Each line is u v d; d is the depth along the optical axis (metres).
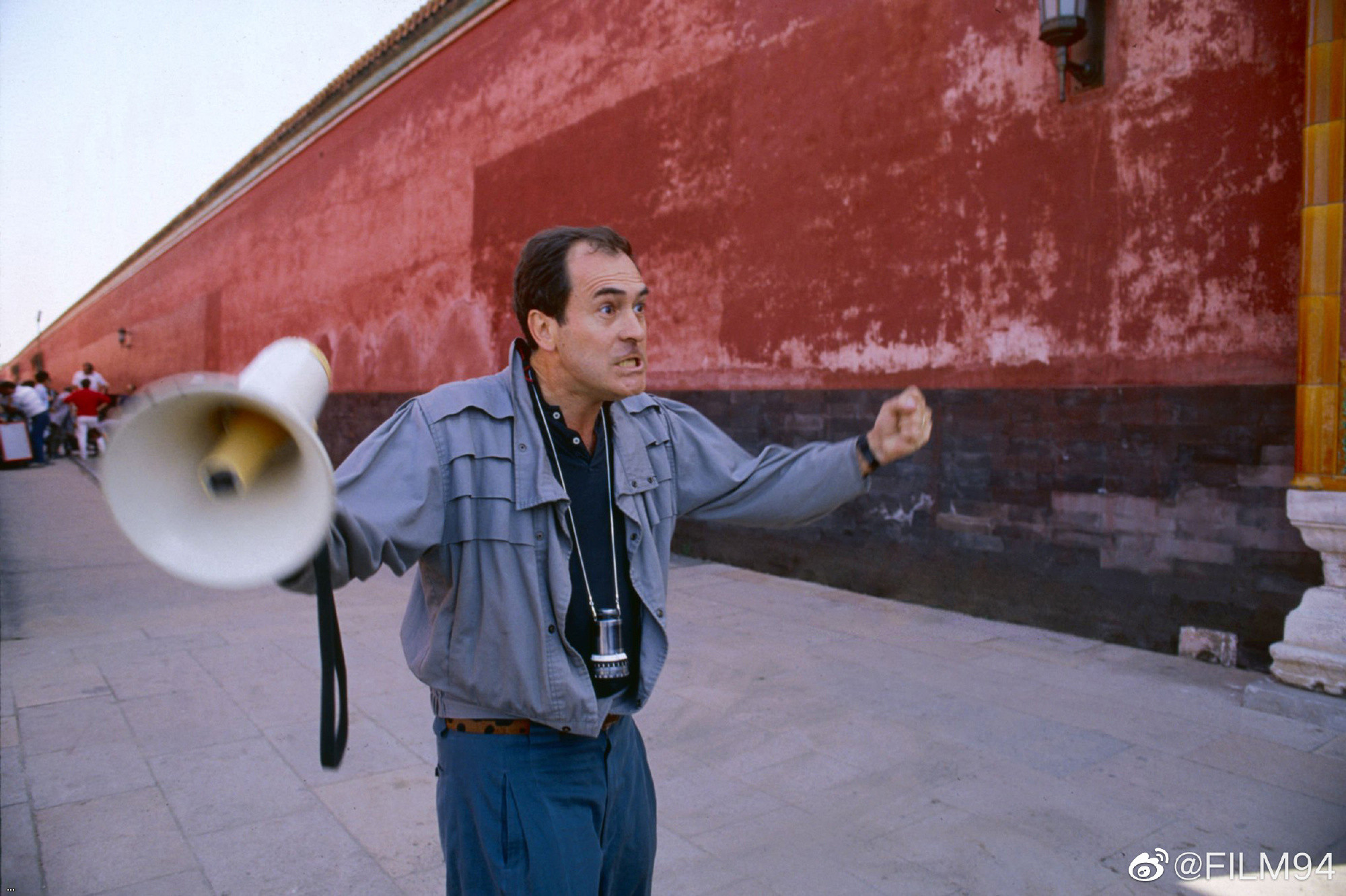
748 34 7.34
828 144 6.72
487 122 10.96
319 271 15.80
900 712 4.10
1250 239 4.59
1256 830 2.98
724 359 7.67
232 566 0.96
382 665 4.91
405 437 1.37
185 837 2.93
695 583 7.05
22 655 5.09
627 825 1.61
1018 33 5.53
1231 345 4.66
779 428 7.18
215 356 21.02
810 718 4.04
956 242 5.91
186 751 3.65
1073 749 3.67
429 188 12.28
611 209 8.93
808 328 6.93
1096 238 5.20
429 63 12.16
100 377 19.84
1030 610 5.58
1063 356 5.37
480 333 11.25
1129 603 5.10
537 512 1.44
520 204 10.34
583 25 9.20
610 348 1.43
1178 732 3.84
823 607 6.16
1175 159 4.86
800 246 6.97
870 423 6.50
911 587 6.27
